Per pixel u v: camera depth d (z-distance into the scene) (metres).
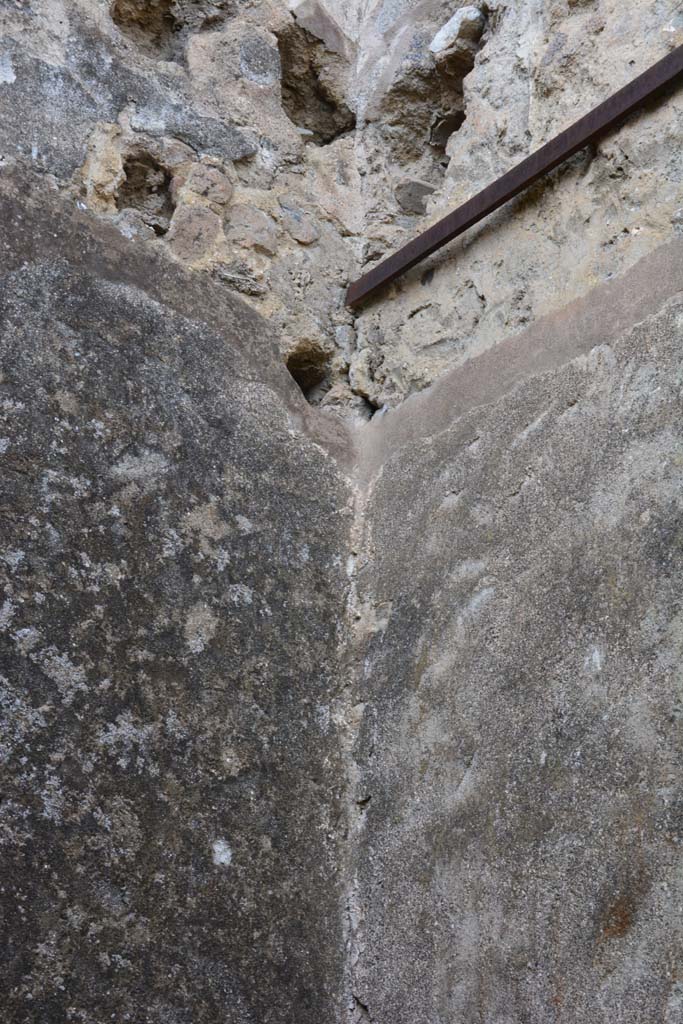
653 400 2.05
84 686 2.19
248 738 2.35
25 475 2.25
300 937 2.29
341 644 2.53
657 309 2.09
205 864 2.22
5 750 2.08
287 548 2.53
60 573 2.23
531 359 2.35
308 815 2.38
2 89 2.47
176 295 2.58
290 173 2.91
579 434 2.17
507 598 2.21
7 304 2.32
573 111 2.43
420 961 2.18
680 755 1.81
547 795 2.00
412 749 2.33
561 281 2.34
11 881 2.03
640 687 1.91
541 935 1.95
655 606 1.92
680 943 1.74
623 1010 1.79
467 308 2.58
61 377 2.34
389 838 2.33
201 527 2.42
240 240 2.74
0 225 2.36
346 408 2.80
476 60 2.73
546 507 2.20
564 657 2.05
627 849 1.85
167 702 2.27
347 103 3.08
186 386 2.51
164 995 2.12
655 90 2.18
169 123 2.71
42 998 2.01
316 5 3.07
